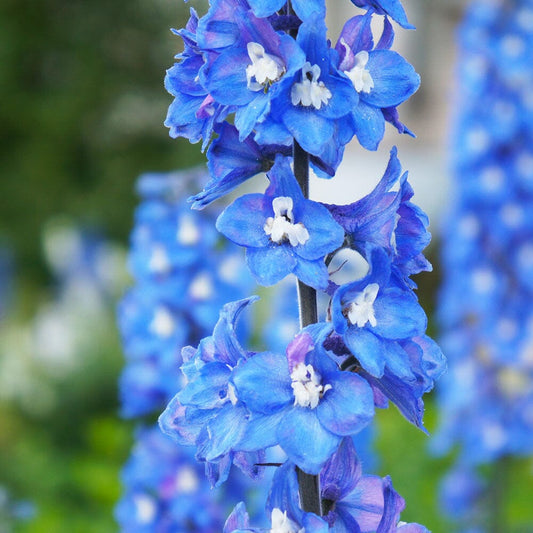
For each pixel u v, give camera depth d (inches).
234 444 32.6
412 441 98.6
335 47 33.4
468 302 80.4
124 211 173.2
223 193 34.4
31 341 134.4
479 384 78.8
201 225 61.1
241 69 32.9
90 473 94.4
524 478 93.7
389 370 33.4
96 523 89.2
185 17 175.6
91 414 121.3
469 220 81.0
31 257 178.2
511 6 79.3
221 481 33.4
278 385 32.4
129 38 176.4
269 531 32.9
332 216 33.3
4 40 171.6
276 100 32.4
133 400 61.4
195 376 33.8
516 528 79.7
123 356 122.0
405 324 32.8
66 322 136.3
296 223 32.9
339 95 32.5
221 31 32.9
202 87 33.7
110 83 173.6
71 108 172.1
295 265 32.7
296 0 32.4
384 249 33.4
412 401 33.5
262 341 91.1
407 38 192.5
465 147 80.2
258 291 104.5
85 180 177.2
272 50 32.8
